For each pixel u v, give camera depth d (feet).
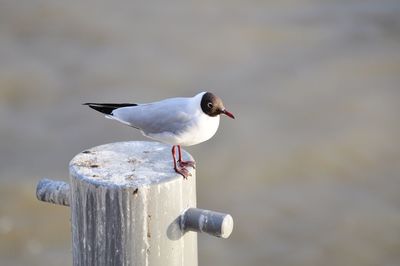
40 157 55.98
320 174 52.85
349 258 43.47
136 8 92.07
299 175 52.75
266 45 79.10
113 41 81.00
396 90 66.08
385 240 44.93
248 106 63.41
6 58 75.77
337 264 43.06
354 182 51.75
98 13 89.15
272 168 53.21
